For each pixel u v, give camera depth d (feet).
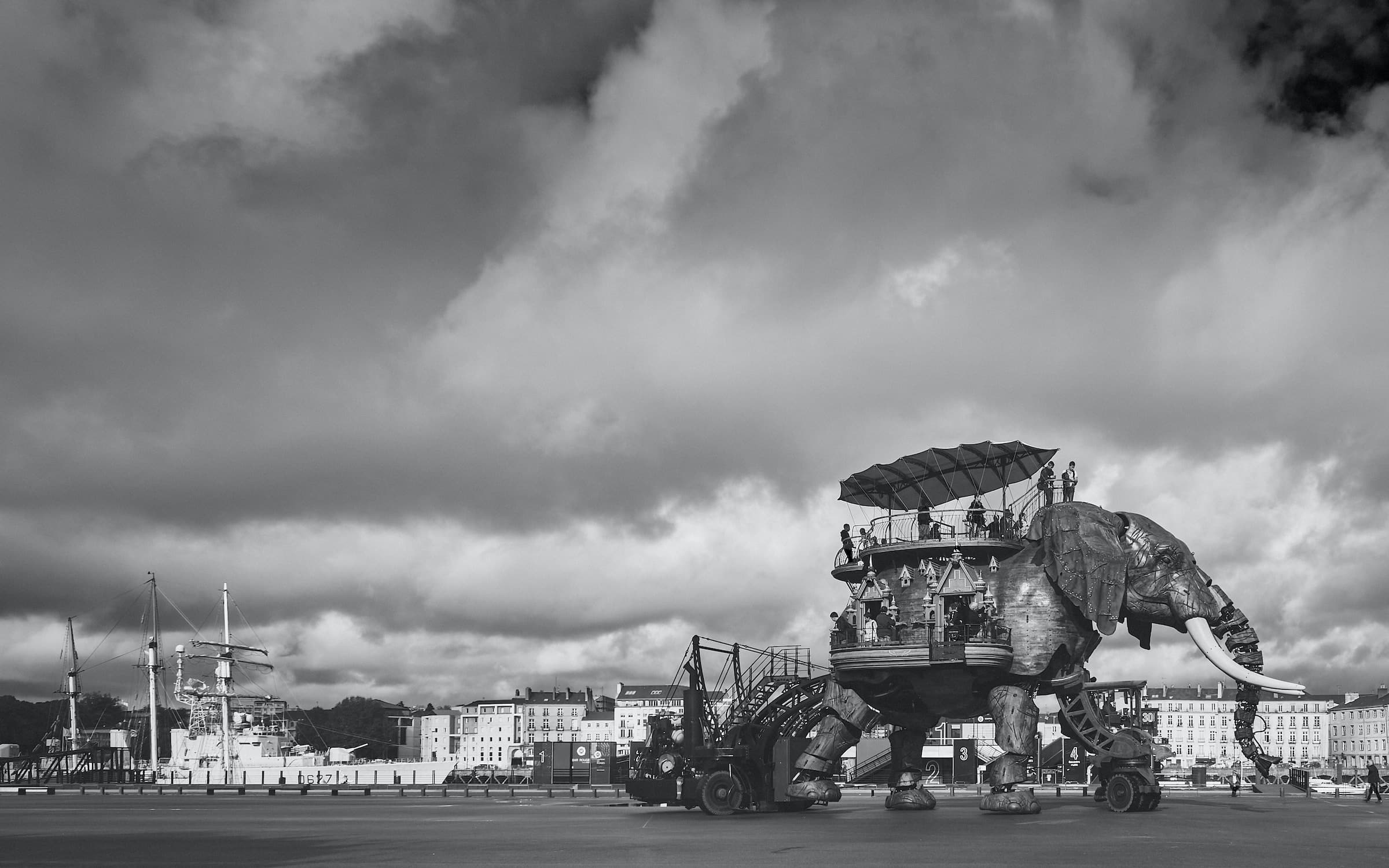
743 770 150.71
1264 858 81.66
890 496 162.09
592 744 360.48
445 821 142.61
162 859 89.35
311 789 302.45
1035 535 145.79
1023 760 137.08
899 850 89.86
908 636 141.08
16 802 226.38
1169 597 139.13
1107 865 77.30
